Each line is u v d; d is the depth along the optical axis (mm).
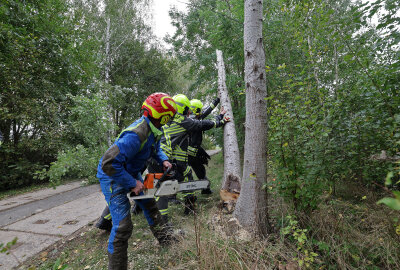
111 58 13406
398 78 2033
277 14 4828
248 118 2391
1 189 6742
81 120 4867
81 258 2299
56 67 7469
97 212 3746
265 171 2320
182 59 10203
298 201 2174
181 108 2977
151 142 1929
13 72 6125
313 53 3146
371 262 1703
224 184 3574
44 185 6832
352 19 1960
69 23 8250
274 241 2096
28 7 6527
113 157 1638
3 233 3004
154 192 1940
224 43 6059
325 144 2193
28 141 6984
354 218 2252
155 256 2152
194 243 2041
